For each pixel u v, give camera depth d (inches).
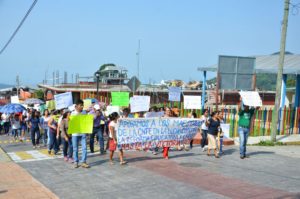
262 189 331.3
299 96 908.0
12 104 802.2
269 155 520.7
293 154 536.1
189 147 596.1
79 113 437.1
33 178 382.3
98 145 624.1
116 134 444.1
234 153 533.0
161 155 514.9
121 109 743.7
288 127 786.8
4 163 467.2
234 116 713.6
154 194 319.0
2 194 323.6
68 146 488.4
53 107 820.0
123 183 358.0
